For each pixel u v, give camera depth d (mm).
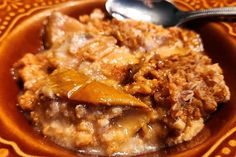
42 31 348
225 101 289
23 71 307
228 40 324
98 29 340
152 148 275
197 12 347
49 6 358
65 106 273
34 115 282
